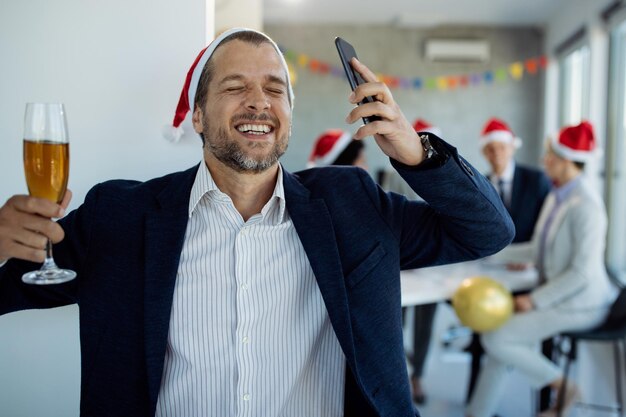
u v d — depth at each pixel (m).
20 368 1.46
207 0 1.46
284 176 1.21
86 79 1.43
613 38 4.60
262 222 1.15
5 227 0.91
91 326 1.11
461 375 3.30
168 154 1.47
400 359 1.17
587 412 2.74
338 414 1.21
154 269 1.10
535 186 3.30
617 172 4.59
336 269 1.13
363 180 1.26
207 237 1.14
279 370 1.15
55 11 1.41
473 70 6.68
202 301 1.13
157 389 1.06
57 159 0.92
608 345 3.69
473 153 6.78
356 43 6.65
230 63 1.12
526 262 2.97
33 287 1.12
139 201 1.17
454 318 4.45
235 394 1.13
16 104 1.42
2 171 1.42
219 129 1.12
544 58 6.19
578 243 2.51
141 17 1.43
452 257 1.22
